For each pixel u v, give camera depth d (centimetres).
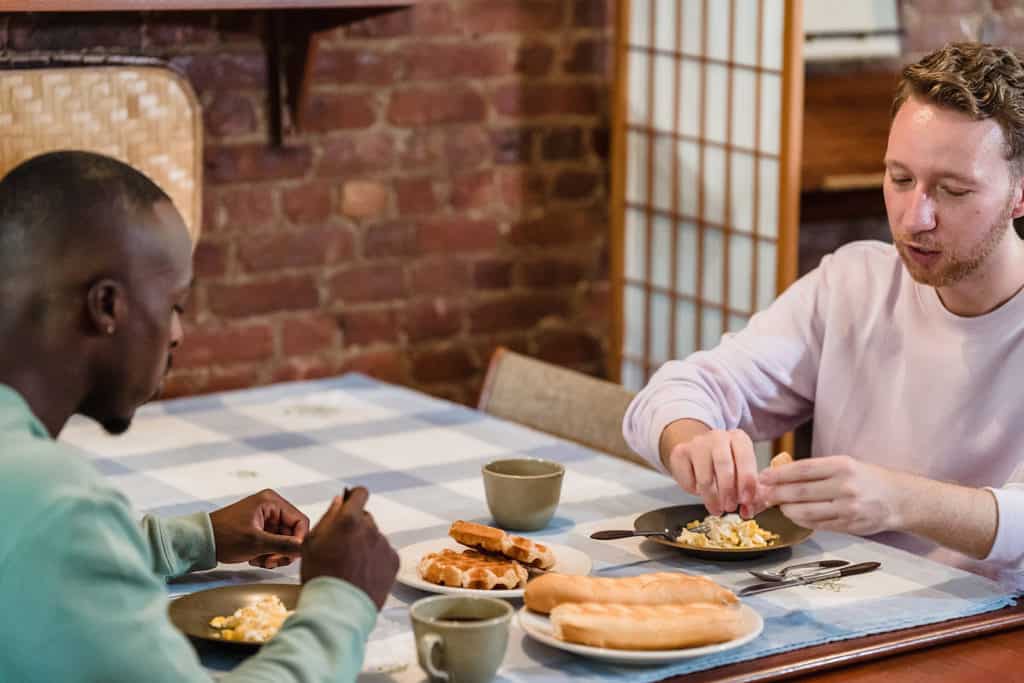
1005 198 167
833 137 356
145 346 115
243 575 160
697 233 334
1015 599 154
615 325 351
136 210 113
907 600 152
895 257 194
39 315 111
